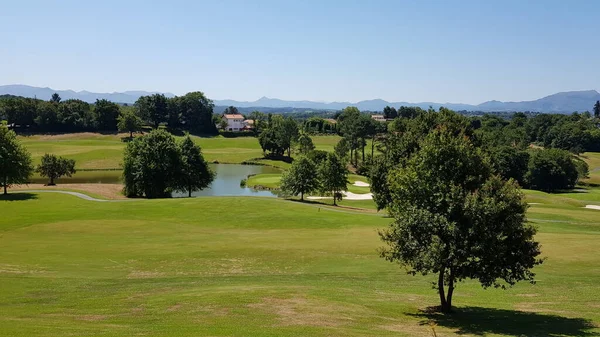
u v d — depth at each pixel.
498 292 26.17
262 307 20.41
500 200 19.23
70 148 149.00
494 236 18.56
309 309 20.22
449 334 17.19
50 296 23.14
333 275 29.66
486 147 45.81
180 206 60.25
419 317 20.23
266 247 37.50
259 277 28.77
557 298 24.55
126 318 18.62
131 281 27.12
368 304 22.11
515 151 125.50
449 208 19.09
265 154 161.88
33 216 53.19
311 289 24.64
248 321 18.02
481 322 19.39
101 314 19.44
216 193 93.94
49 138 173.25
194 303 21.19
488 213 18.48
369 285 27.16
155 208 59.09
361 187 97.69
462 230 18.92
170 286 25.75
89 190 80.00
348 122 145.50
